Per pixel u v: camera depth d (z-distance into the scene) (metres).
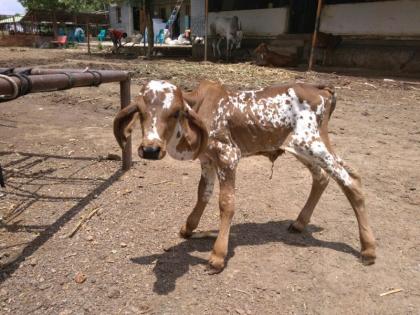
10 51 10.56
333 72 6.61
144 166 2.35
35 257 1.43
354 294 1.29
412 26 6.59
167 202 1.89
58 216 1.73
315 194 1.59
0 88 1.20
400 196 2.01
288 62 7.28
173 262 1.43
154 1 13.09
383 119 3.58
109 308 1.20
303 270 1.40
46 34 15.89
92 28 17.11
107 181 2.12
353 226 1.71
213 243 1.56
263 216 1.78
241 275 1.36
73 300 1.23
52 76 1.50
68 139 2.87
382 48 6.98
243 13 9.03
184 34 11.47
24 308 1.19
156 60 8.41
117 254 1.47
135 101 1.13
